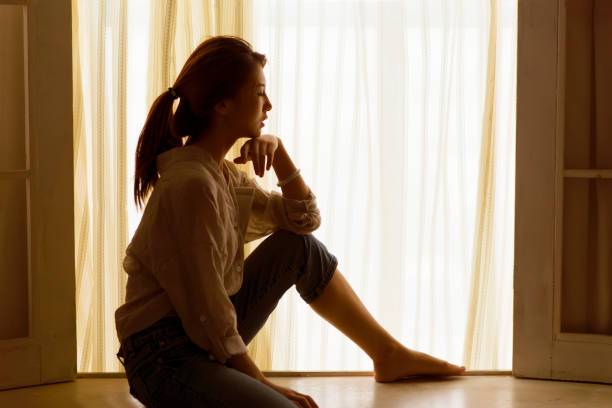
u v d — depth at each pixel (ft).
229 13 8.82
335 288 7.55
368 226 9.61
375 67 9.61
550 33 8.11
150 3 8.80
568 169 8.26
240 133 6.50
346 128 9.57
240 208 6.81
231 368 6.02
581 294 8.51
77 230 9.02
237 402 5.64
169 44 8.66
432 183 9.76
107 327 9.04
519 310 8.32
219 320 5.85
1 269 8.05
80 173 8.99
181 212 5.85
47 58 7.79
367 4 9.53
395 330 9.71
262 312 7.18
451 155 9.76
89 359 9.00
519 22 8.18
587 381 8.16
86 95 9.16
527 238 8.28
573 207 8.46
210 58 6.29
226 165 7.07
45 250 7.88
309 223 7.21
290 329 9.26
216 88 6.27
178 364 5.93
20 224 8.08
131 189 9.31
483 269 9.42
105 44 8.79
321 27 9.31
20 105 8.03
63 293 8.00
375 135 9.62
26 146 7.88
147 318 6.01
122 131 8.82
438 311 9.80
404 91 9.52
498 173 9.80
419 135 9.75
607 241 8.39
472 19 9.59
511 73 9.75
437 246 9.73
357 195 9.66
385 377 7.97
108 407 7.25
